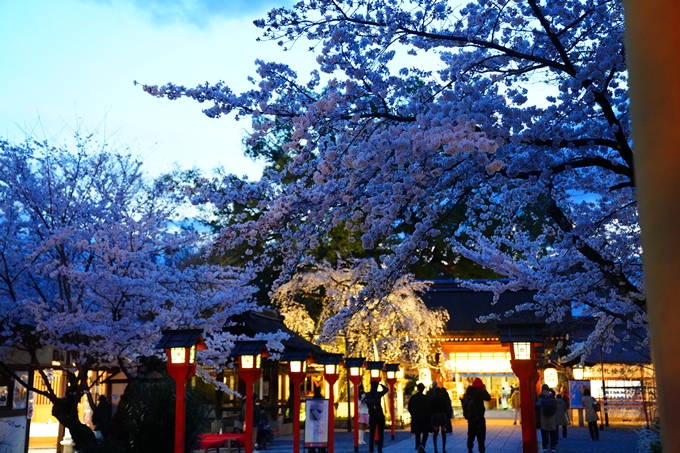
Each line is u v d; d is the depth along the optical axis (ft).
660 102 4.31
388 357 86.07
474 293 107.65
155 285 43.24
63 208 44.34
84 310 46.16
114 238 43.93
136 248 45.09
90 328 41.22
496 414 108.88
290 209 20.77
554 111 19.77
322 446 48.75
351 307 22.95
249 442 41.93
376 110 20.92
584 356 48.44
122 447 40.19
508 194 23.89
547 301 37.01
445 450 53.01
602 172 28.68
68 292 44.45
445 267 77.00
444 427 52.13
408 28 20.67
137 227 44.78
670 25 4.33
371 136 19.71
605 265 23.32
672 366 4.05
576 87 19.20
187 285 48.06
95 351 43.24
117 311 44.29
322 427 49.03
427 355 94.38
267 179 22.02
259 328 68.33
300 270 84.33
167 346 33.45
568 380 88.02
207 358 50.57
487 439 67.67
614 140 21.20
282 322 82.79
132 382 44.19
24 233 44.50
